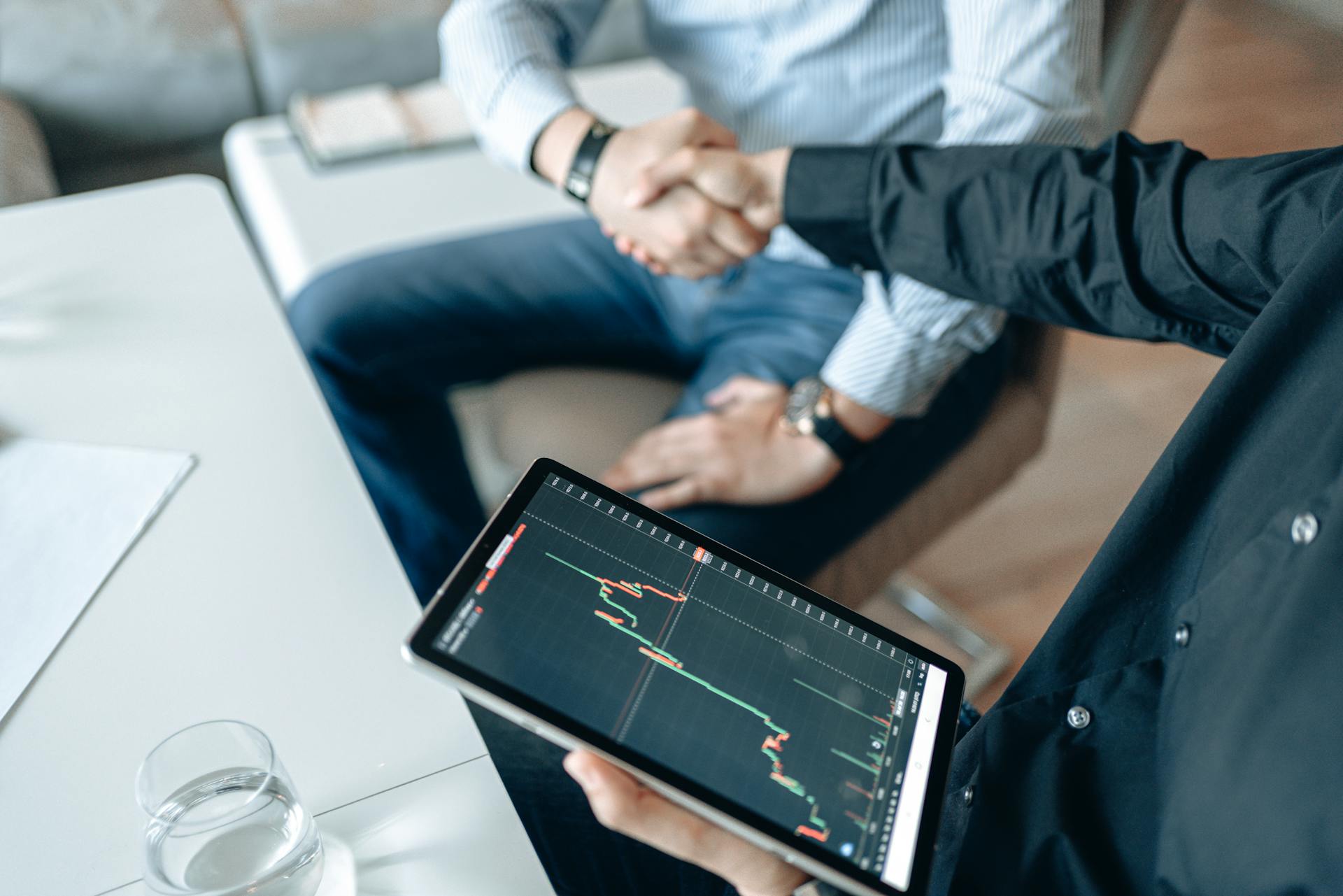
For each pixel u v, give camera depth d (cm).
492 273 117
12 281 85
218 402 75
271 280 158
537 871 52
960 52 92
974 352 105
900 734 51
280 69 176
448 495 102
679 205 91
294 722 57
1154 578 56
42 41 159
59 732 56
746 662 50
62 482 69
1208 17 238
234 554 65
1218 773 46
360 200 144
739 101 110
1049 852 52
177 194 96
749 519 98
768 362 108
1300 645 44
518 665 47
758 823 45
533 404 110
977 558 152
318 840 50
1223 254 61
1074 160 71
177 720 57
